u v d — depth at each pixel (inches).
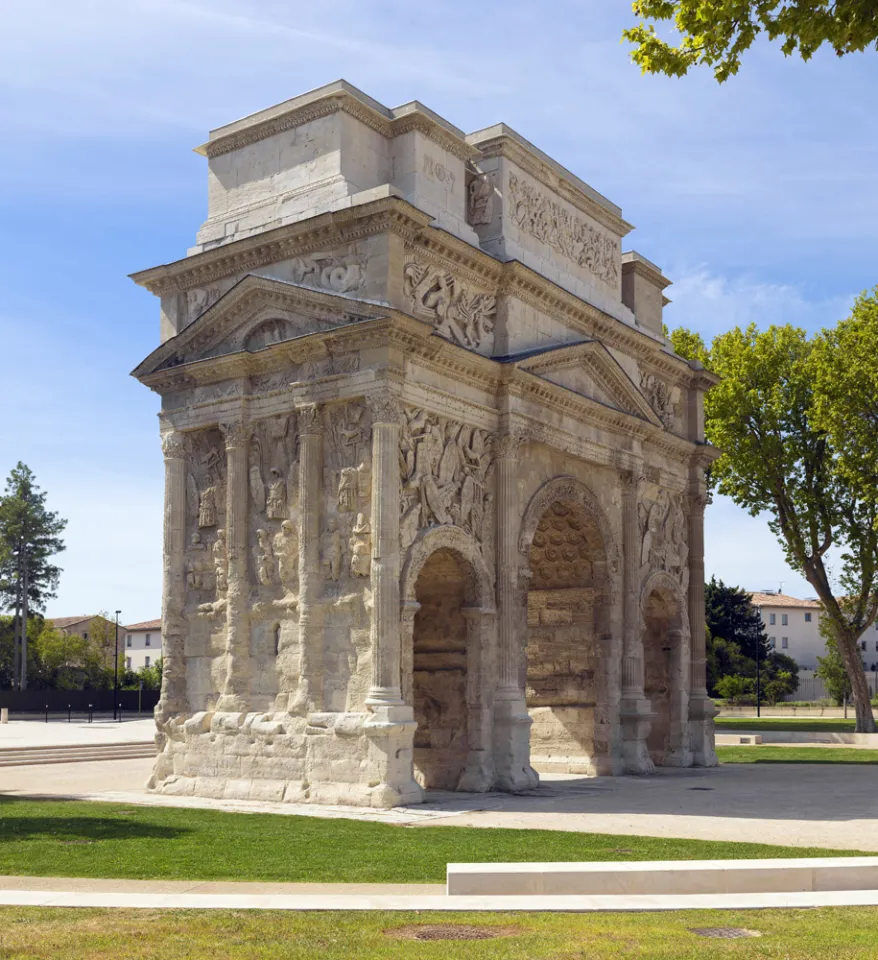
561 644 1721.2
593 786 1453.0
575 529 1704.0
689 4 650.8
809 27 618.5
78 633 6648.6
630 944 536.1
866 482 2396.7
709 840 940.0
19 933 559.2
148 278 1540.4
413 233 1339.8
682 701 1872.5
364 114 1417.3
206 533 1454.2
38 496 4776.1
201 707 1412.4
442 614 1428.4
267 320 1400.1
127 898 641.6
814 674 5418.3
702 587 1956.2
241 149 1507.1
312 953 523.5
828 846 901.2
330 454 1318.9
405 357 1299.2
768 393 2625.5
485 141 1534.2
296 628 1320.1
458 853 864.3
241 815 1141.7
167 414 1493.6
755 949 524.1
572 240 1694.1
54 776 1681.8
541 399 1519.4
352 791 1213.1
